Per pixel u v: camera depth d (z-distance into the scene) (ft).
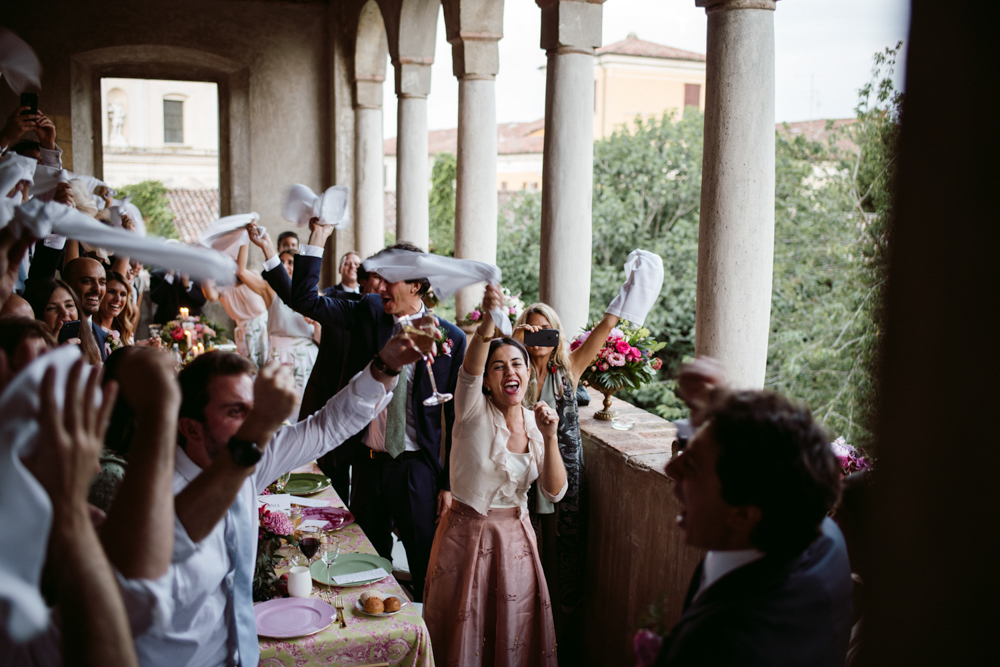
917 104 2.99
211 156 89.97
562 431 11.89
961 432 2.94
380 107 31.07
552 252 15.57
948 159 2.92
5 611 3.19
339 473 14.74
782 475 4.01
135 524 4.24
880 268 3.36
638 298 12.53
